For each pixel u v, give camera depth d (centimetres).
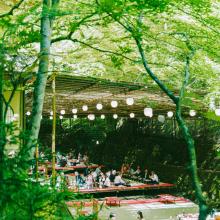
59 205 343
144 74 930
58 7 564
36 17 610
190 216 1538
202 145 2264
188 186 2169
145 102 1421
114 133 3528
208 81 1016
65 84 1055
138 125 3219
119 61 770
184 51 775
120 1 558
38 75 519
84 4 605
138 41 555
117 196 2136
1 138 311
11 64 383
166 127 2803
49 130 3694
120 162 3189
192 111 1334
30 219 304
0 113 372
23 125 1038
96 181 2245
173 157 2542
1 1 814
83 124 3847
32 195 307
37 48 700
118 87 1100
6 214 303
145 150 2903
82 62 855
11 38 476
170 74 934
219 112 1092
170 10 698
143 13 639
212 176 2017
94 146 3706
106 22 672
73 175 2495
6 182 307
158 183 2303
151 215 1691
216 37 727
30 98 1438
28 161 324
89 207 1280
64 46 828
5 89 420
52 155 369
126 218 1608
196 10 665
